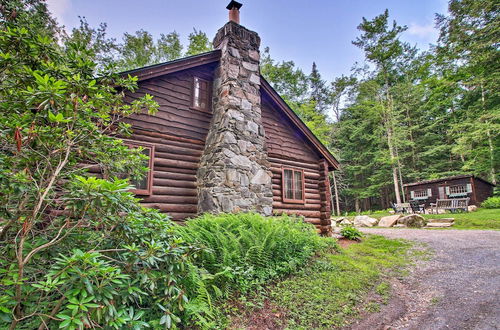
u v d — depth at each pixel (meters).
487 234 9.08
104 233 2.61
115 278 2.12
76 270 1.88
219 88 7.49
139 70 6.15
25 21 5.80
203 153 7.15
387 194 28.59
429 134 24.84
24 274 2.23
